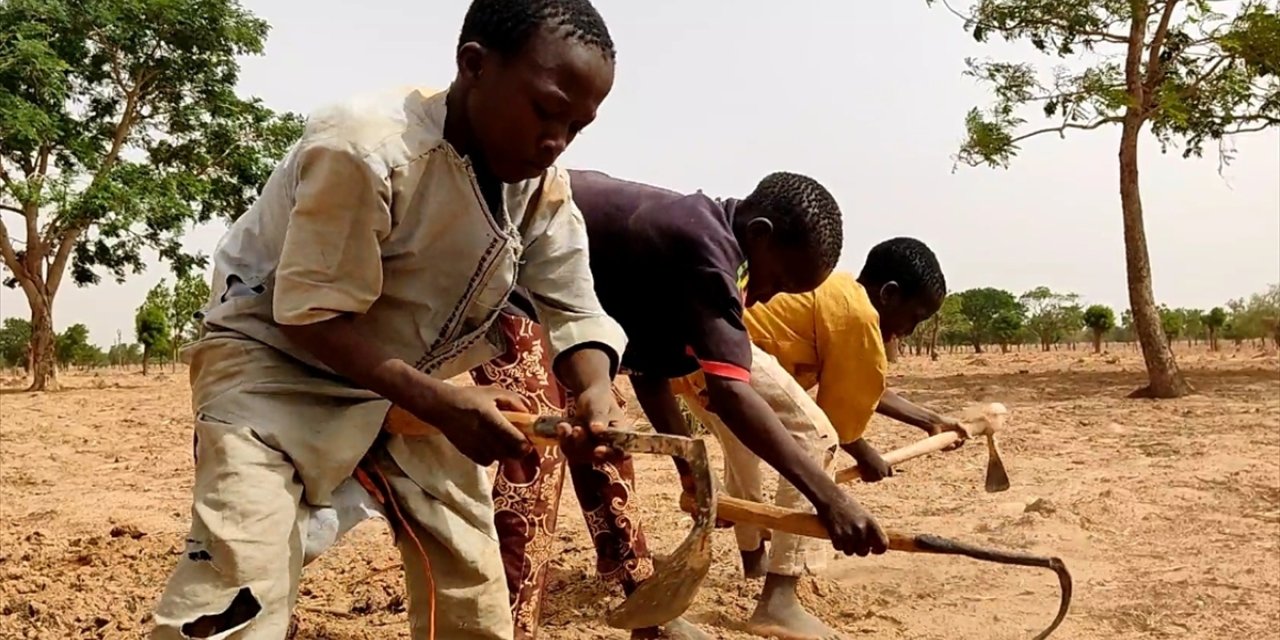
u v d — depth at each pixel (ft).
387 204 7.96
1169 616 15.57
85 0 80.69
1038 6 55.88
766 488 25.82
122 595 15.83
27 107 73.26
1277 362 85.87
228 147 89.92
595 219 12.67
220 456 8.03
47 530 21.90
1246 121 60.75
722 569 17.46
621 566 13.62
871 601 16.12
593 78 7.80
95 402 64.18
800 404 13.84
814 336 15.06
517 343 12.47
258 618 7.84
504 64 7.75
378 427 8.62
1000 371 85.15
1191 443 33.42
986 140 58.54
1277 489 24.93
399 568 17.04
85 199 76.59
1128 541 20.22
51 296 81.56
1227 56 56.39
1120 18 55.52
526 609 12.30
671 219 12.28
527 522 12.27
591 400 8.88
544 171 8.52
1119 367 86.94
